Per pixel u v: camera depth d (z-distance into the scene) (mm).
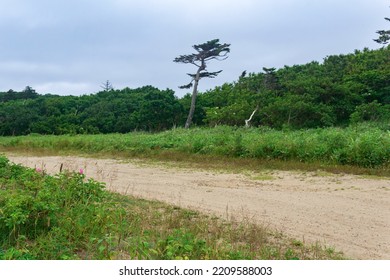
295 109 33625
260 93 40812
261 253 5516
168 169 14750
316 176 12406
